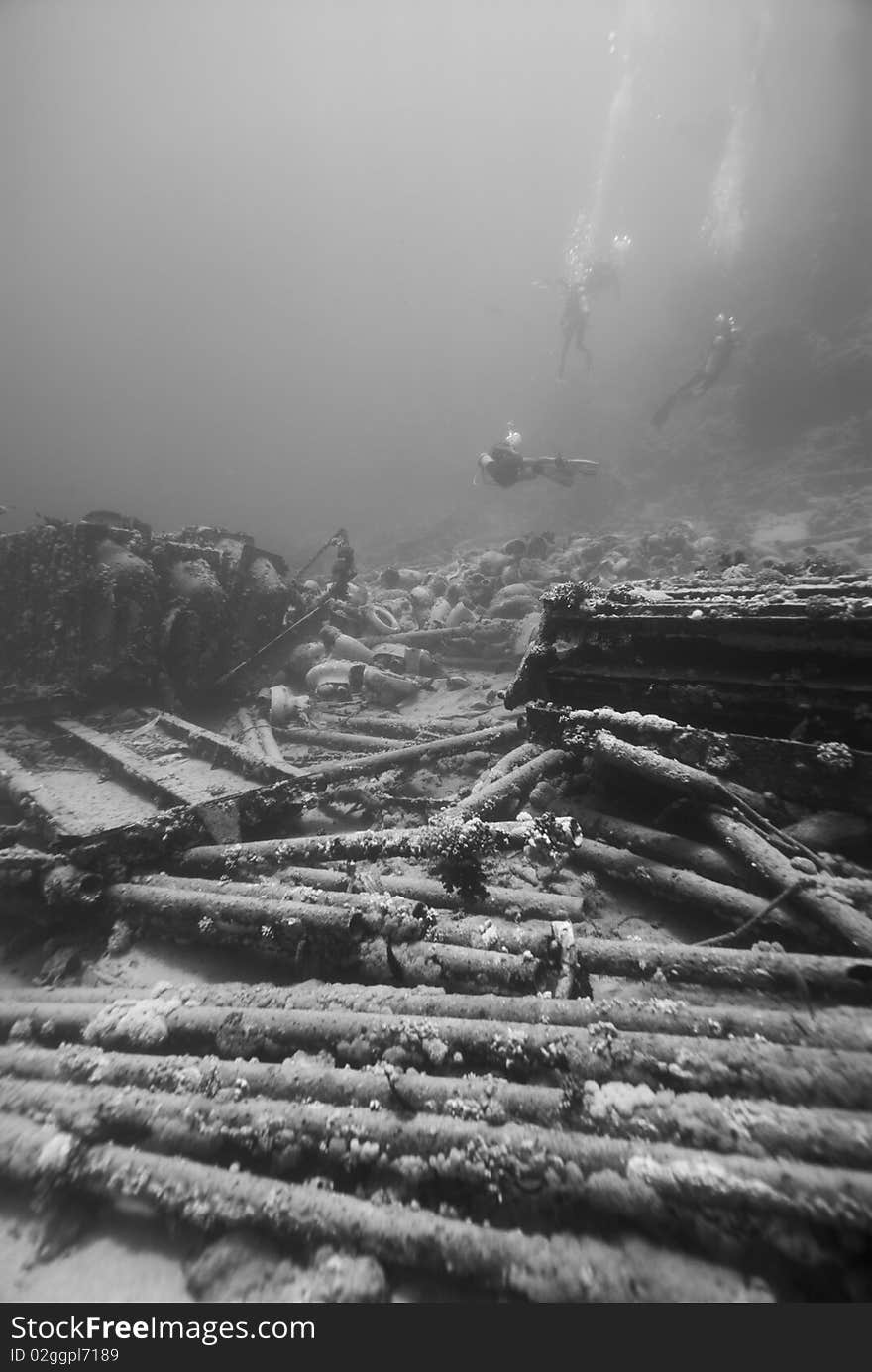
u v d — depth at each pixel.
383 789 5.23
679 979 2.58
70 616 6.68
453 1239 1.65
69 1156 2.03
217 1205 1.84
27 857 3.61
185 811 4.08
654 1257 1.61
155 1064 2.33
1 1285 1.81
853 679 3.27
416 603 12.12
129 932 3.51
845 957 2.41
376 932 2.88
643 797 3.93
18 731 6.29
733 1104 1.83
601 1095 1.94
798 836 3.19
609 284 24.50
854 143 30.88
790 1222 1.55
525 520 31.41
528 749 4.68
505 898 3.17
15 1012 2.80
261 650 8.30
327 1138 1.97
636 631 4.05
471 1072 2.20
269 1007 2.58
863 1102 1.82
